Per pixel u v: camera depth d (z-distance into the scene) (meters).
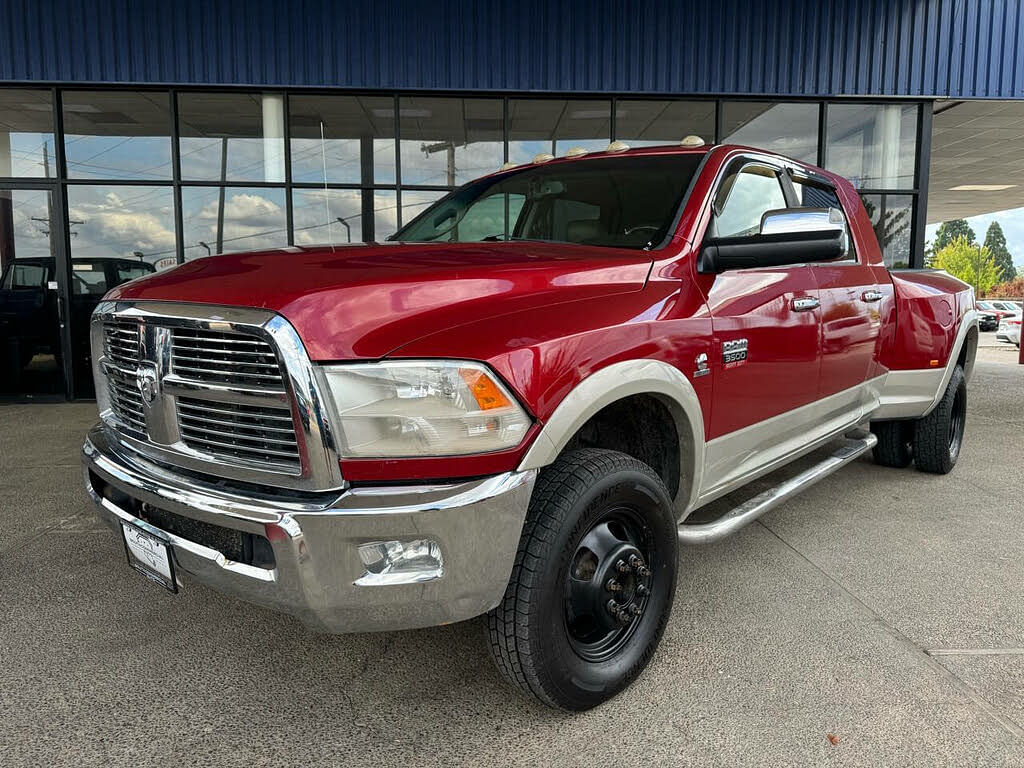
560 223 3.04
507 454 1.85
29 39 8.02
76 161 8.38
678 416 2.42
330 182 8.59
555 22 8.41
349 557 1.77
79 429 6.65
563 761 1.94
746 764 1.92
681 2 8.52
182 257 8.53
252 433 1.91
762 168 3.19
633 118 8.84
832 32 8.77
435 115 8.62
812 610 2.81
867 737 2.03
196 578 2.04
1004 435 6.28
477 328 1.89
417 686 2.31
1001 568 3.23
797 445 3.25
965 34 8.93
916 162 9.27
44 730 2.08
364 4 8.20
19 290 8.45
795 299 3.00
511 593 1.94
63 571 3.23
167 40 8.11
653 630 2.31
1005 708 2.16
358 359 1.77
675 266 2.50
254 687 2.31
